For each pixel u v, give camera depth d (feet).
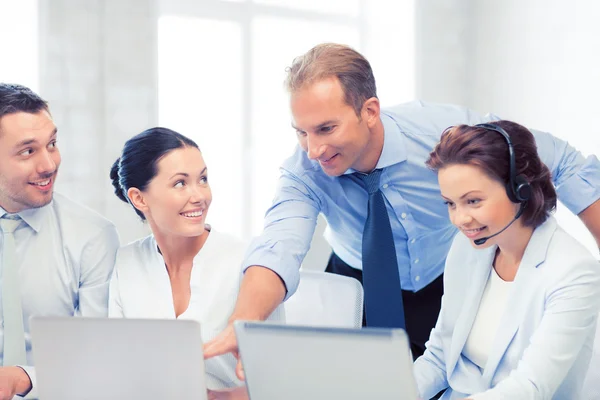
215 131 14.89
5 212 7.17
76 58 13.32
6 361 6.93
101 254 7.48
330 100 6.05
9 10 12.93
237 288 6.79
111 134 13.61
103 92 13.52
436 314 7.73
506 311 5.32
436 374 5.86
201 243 6.93
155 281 6.88
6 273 7.05
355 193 7.27
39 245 7.30
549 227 5.29
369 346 3.71
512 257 5.48
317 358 3.87
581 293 5.02
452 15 16.07
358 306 7.01
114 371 4.39
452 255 5.90
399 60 15.97
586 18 13.87
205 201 6.67
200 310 6.73
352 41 15.89
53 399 4.58
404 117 7.24
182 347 4.20
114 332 4.31
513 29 15.28
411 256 7.47
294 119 6.23
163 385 4.31
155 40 13.87
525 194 5.00
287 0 15.33
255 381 4.13
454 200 5.07
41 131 6.99
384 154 6.98
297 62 6.26
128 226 13.74
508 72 15.40
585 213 7.17
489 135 5.02
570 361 4.94
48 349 4.50
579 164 7.13
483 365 5.62
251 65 15.10
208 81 14.79
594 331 5.27
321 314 7.10
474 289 5.67
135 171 6.63
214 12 14.76
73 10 13.25
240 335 4.10
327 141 6.17
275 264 6.13
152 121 13.89
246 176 15.16
